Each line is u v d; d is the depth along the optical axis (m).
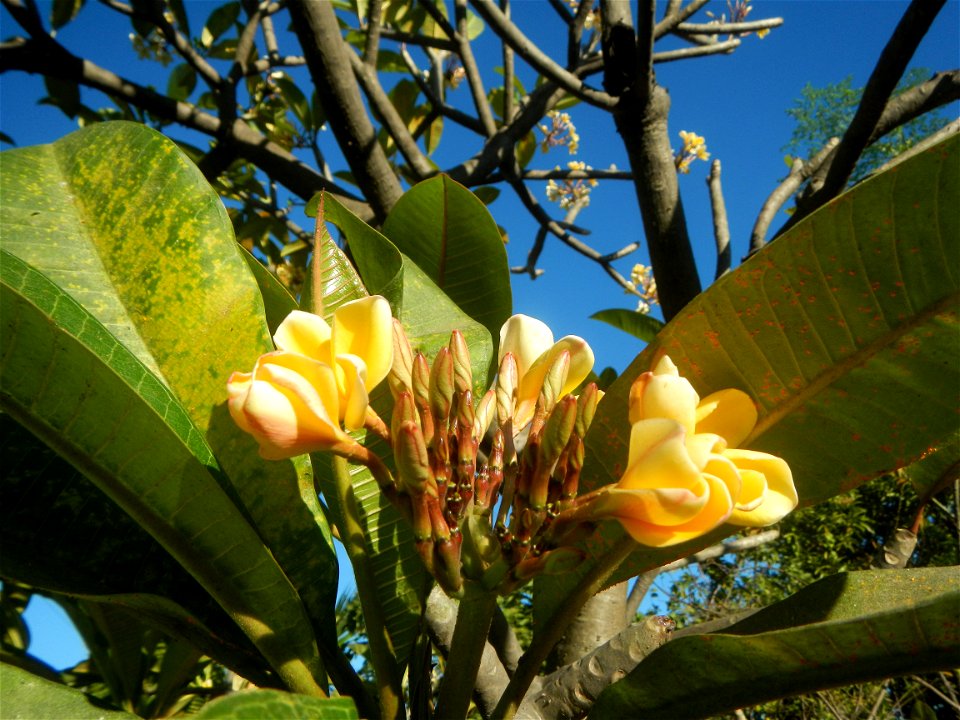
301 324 0.21
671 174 0.58
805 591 0.25
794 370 0.24
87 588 0.23
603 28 0.57
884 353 0.23
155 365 0.25
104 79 0.75
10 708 0.18
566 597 0.25
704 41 0.89
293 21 0.59
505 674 0.30
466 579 0.20
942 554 1.38
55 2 0.93
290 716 0.15
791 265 0.23
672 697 0.21
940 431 0.23
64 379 0.18
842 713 0.82
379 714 0.24
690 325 0.24
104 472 0.20
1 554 0.22
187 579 0.24
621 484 0.19
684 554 0.25
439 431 0.20
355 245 0.37
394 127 0.73
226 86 0.82
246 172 1.06
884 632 0.18
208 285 0.26
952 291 0.21
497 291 0.41
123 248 0.27
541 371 0.25
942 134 0.55
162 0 0.80
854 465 0.24
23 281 0.20
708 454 0.19
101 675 0.58
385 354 0.21
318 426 0.19
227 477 0.24
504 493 0.22
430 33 0.99
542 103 0.81
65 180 0.29
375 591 0.24
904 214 0.21
